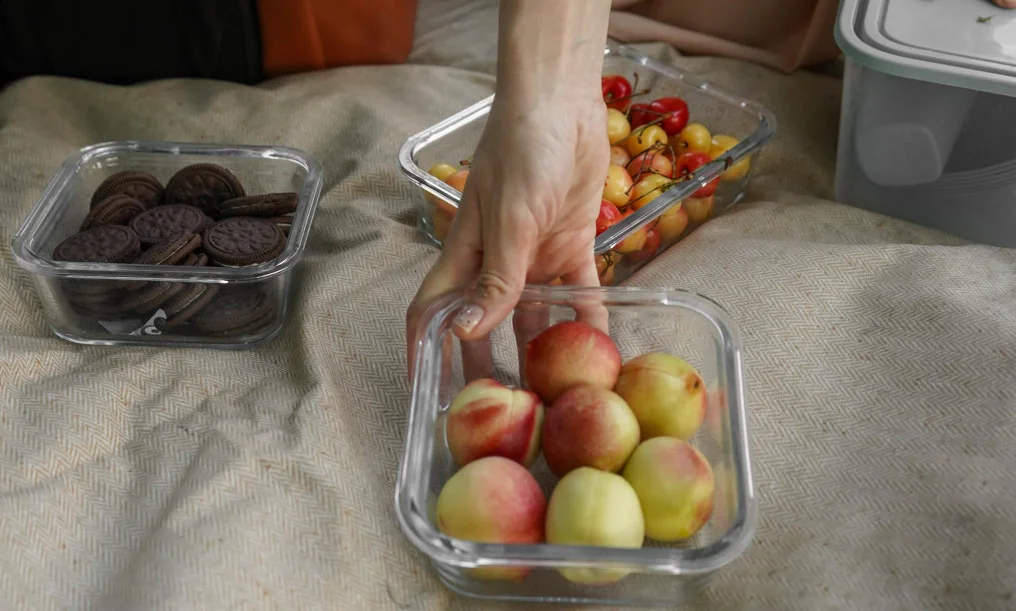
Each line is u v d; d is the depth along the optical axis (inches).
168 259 38.7
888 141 44.1
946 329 38.1
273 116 51.3
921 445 34.5
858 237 44.9
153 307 38.1
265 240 40.2
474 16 61.0
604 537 27.6
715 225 46.0
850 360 37.6
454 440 30.8
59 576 30.5
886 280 40.4
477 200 33.3
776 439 35.1
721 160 44.4
